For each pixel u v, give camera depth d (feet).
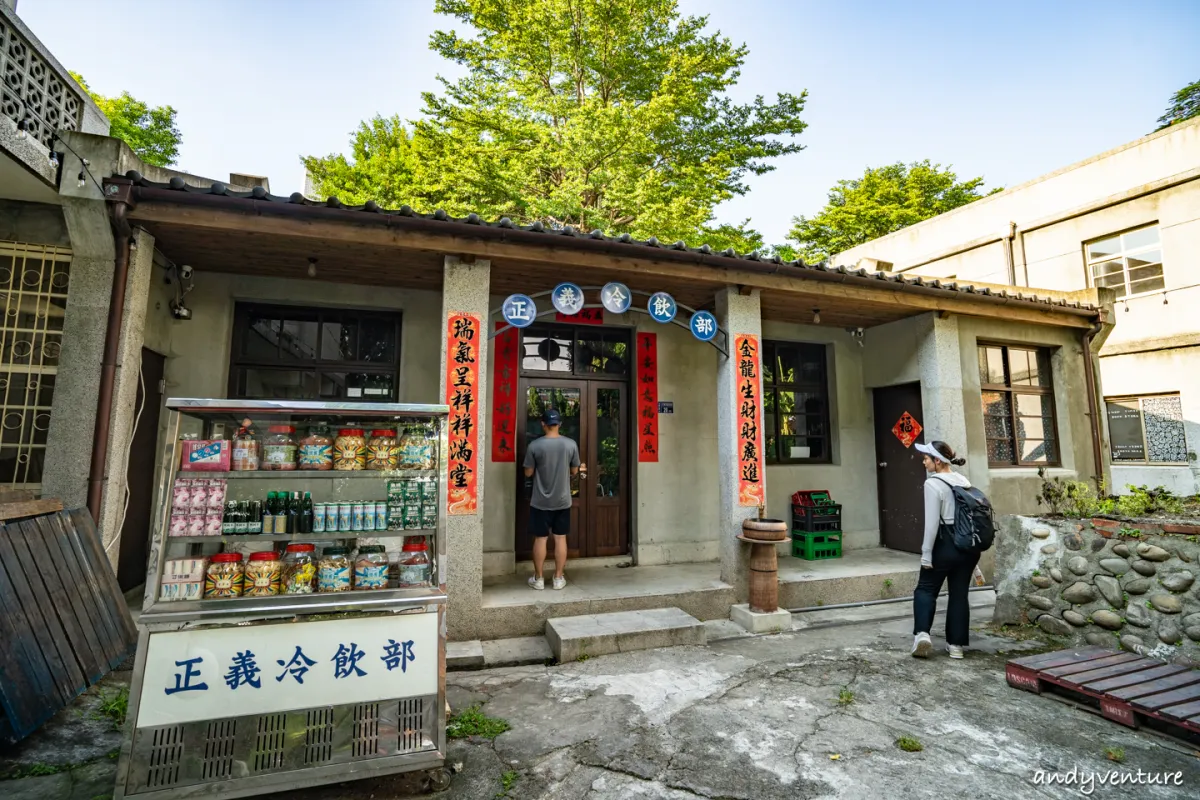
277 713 8.24
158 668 7.97
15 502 10.25
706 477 21.61
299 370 17.87
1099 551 14.29
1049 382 23.45
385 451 9.97
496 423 19.01
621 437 21.15
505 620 14.83
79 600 11.10
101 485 12.54
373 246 14.34
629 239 15.40
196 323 16.57
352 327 18.54
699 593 16.71
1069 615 14.64
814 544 21.07
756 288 17.67
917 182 67.41
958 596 13.78
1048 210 39.40
